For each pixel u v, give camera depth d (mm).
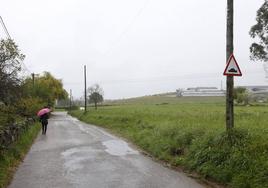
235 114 26938
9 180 9734
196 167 10664
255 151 9172
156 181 9508
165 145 14617
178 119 24156
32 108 33000
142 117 32250
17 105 20125
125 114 39719
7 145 13445
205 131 13469
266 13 38688
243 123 16125
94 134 25281
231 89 11484
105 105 101188
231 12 11398
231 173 8953
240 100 73812
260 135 10727
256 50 40625
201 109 42656
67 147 17328
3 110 16906
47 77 86562
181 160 11914
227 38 11422
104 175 10320
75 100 149875
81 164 12273
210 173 9672
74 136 23625
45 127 25953
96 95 102625
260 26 39688
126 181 9508
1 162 11016
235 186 8430
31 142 19469
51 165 12109
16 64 16797
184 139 13852
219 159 9945
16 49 16656
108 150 16172
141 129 23297
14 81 16594
